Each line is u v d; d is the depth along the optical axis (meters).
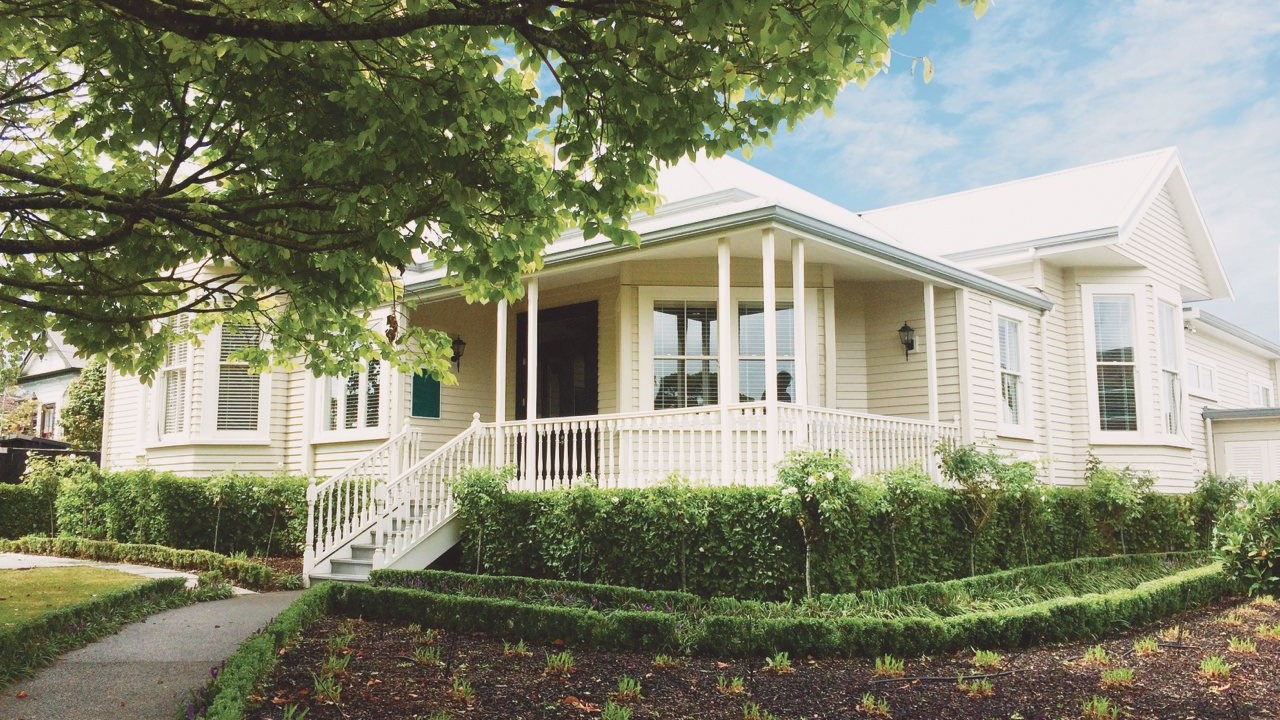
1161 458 15.89
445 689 5.88
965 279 13.11
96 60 5.65
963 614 8.27
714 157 5.63
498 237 6.37
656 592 8.62
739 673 6.63
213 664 6.47
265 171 6.66
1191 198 17.97
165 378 15.80
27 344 7.76
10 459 20.38
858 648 7.27
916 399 13.41
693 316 12.48
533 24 5.17
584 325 13.39
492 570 10.45
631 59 5.02
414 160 5.51
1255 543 10.92
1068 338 16.39
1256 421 19.95
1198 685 6.47
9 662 6.11
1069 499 12.90
